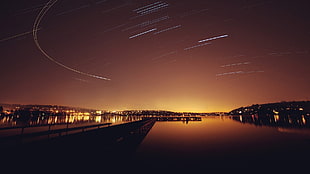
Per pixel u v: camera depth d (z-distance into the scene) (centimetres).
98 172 395
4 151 327
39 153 396
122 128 1052
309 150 718
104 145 612
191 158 578
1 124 2677
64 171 363
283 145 834
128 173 416
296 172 446
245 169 470
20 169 332
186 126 2136
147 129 1593
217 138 1062
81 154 474
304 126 2189
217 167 485
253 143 886
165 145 815
